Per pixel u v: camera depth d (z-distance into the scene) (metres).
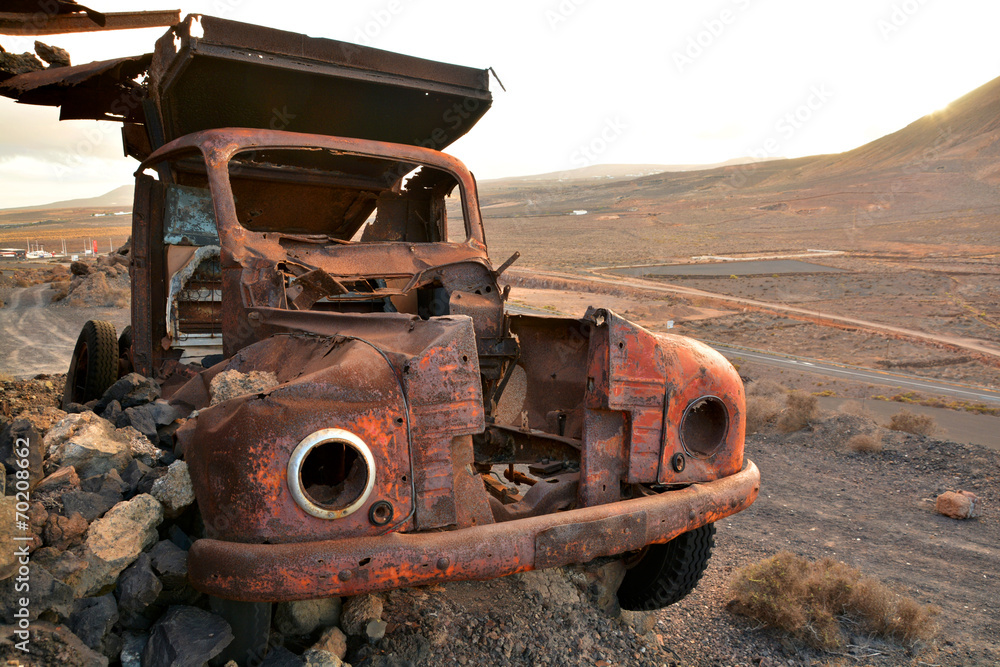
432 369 2.30
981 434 17.61
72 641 2.00
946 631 3.99
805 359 43.31
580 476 2.69
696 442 2.99
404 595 3.23
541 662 3.01
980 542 5.77
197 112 4.71
